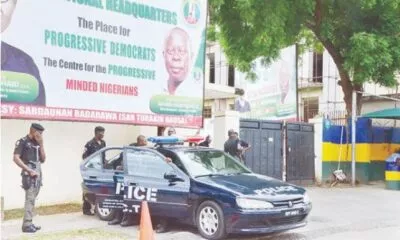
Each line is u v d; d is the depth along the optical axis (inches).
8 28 403.2
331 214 470.6
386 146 839.1
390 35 713.0
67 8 440.1
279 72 840.9
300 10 714.2
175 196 364.8
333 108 1061.8
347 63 701.3
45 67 426.3
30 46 416.5
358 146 788.6
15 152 365.7
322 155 733.3
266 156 664.4
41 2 423.8
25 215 369.1
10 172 455.8
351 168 763.4
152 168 382.9
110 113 472.1
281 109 837.8
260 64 809.5
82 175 427.8
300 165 712.4
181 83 537.0
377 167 823.7
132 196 387.2
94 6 458.9
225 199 337.4
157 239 349.7
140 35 497.0
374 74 714.2
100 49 464.1
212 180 358.3
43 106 425.1
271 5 673.0
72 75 444.5
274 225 341.1
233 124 613.6
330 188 695.1
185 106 540.7
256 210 331.6
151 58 506.6
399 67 710.5
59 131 494.0
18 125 461.4
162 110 517.7
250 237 360.5
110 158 447.8
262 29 679.1
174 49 529.0
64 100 438.9
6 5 401.4
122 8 480.7
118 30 477.7
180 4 534.9
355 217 456.8
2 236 354.3
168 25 522.9
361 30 726.5
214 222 345.4
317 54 1130.0
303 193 364.5
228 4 714.8
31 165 369.1
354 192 650.8
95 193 415.8
